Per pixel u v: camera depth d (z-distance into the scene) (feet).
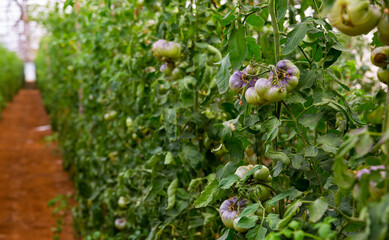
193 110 5.21
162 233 5.13
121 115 7.28
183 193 4.78
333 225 3.03
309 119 3.12
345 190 2.43
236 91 3.22
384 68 2.41
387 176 2.00
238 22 3.13
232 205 3.32
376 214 1.90
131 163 6.84
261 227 2.90
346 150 2.11
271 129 3.02
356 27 2.26
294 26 3.02
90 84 8.97
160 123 5.52
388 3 2.24
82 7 8.78
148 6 5.76
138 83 6.06
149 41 5.92
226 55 3.29
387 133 1.90
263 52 4.86
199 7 4.97
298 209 3.01
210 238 4.98
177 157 5.00
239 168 3.41
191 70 4.89
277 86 2.87
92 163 9.04
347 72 5.40
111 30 6.79
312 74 3.22
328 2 2.27
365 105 3.46
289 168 3.22
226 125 3.45
